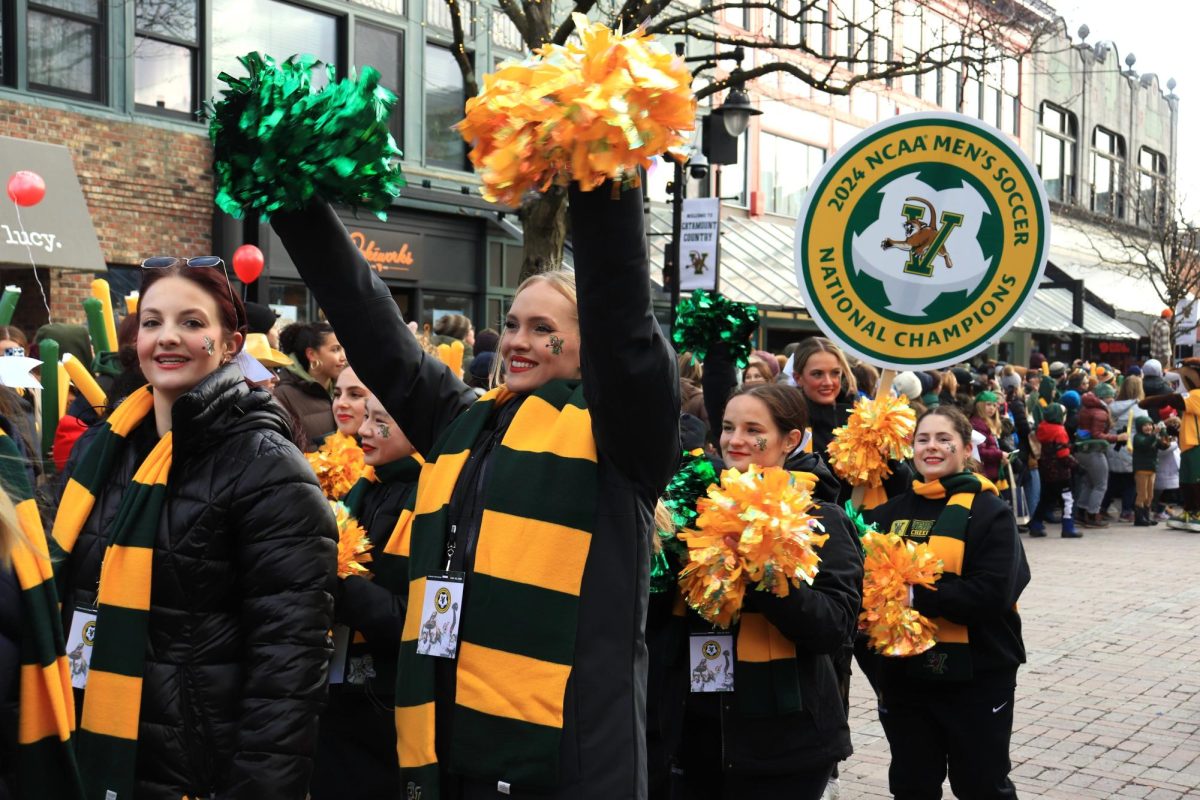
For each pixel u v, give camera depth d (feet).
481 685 6.68
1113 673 22.85
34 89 37.93
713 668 10.13
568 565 6.71
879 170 13.32
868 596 12.12
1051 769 17.24
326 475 11.60
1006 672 12.45
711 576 9.44
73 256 35.78
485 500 6.97
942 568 12.16
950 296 13.20
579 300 6.47
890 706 12.88
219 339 8.00
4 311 13.30
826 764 10.23
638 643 6.87
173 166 41.68
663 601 10.28
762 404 11.10
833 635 9.90
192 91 42.68
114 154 39.93
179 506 7.55
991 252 13.03
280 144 7.00
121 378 9.81
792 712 10.05
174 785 7.38
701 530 9.95
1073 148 121.60
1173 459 48.49
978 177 13.03
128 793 7.27
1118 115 130.41
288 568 7.54
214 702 7.44
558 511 6.75
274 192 7.19
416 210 50.83
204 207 42.78
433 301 52.49
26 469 6.62
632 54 5.69
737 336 12.52
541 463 6.86
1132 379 48.85
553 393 7.16
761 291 66.69
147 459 7.64
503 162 5.75
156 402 8.11
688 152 5.97
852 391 17.54
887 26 85.76
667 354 6.64
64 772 6.03
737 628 10.18
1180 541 42.11
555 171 5.90
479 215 53.21
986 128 12.95
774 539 9.34
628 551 6.87
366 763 9.98
